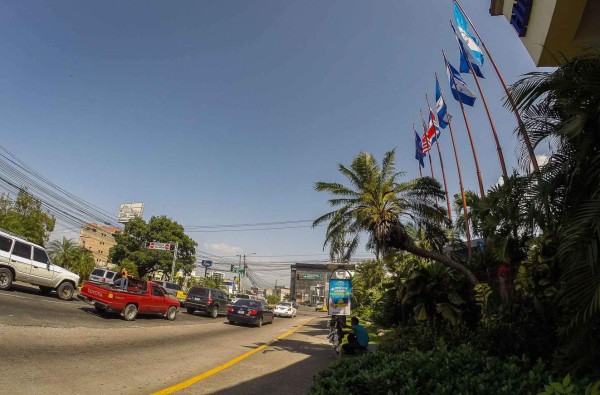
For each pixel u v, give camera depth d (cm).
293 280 10731
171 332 1481
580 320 511
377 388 398
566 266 527
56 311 1398
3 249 1614
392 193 1684
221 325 2086
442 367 437
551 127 643
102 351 911
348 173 1850
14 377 609
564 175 594
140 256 4966
